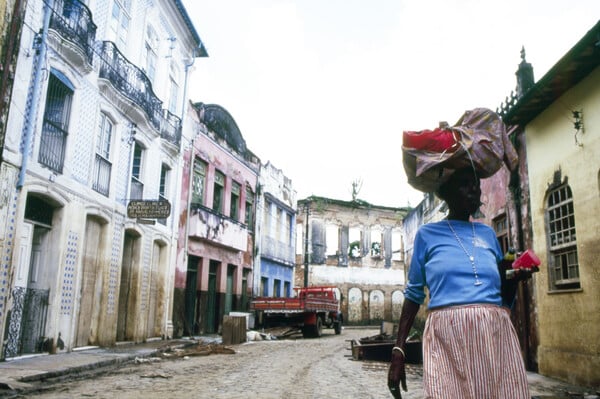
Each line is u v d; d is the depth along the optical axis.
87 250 12.73
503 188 11.41
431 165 2.03
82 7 11.59
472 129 2.11
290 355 12.84
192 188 20.03
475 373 1.81
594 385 7.54
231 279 24.20
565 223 8.87
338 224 39.75
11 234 9.45
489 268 1.96
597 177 7.71
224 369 9.62
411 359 10.27
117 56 13.55
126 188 14.47
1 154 9.07
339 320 26.20
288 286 33.22
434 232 2.10
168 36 17.75
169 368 9.72
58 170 11.02
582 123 8.15
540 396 6.93
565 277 8.88
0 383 6.71
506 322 1.89
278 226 31.62
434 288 2.00
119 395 6.49
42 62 10.17
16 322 9.93
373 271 40.44
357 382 7.99
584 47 7.21
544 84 8.40
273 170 30.25
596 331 7.61
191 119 19.69
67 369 8.46
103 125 13.31
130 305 15.12
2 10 9.05
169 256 17.59
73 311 11.66
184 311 18.97
